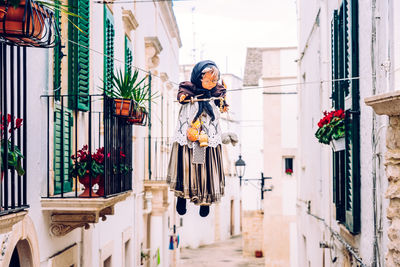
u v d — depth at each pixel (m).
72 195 7.01
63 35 6.86
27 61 5.67
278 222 19.75
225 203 35.56
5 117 4.28
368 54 6.67
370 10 6.53
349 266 8.12
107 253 9.08
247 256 27.16
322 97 10.86
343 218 8.33
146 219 14.10
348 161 7.73
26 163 5.36
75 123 6.58
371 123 6.59
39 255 5.92
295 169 19.89
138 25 11.85
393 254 4.49
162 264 16.23
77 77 7.01
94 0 8.23
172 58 21.03
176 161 6.10
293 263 19.55
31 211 5.75
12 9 3.98
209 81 6.06
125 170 7.58
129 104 7.14
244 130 27.72
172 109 20.00
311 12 12.88
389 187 4.55
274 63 20.33
